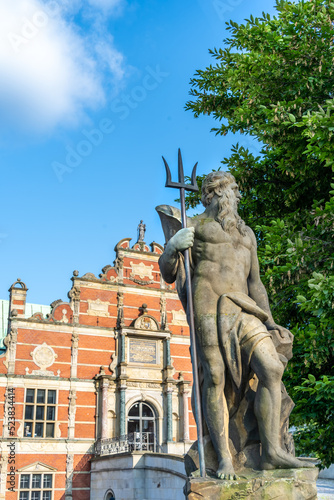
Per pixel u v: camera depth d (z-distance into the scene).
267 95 10.15
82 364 29.30
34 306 33.91
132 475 23.36
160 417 29.78
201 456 3.78
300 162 9.59
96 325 30.47
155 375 30.56
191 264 4.34
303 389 7.35
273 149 10.80
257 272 4.48
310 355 7.95
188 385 30.94
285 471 3.67
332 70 9.23
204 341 4.00
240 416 4.03
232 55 11.59
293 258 8.50
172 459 21.42
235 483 3.55
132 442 27.53
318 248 8.47
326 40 9.47
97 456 26.95
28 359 28.08
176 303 33.16
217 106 12.35
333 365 8.90
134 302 31.91
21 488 25.94
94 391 29.09
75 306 30.17
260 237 11.12
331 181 9.75
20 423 26.78
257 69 10.11
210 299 4.12
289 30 9.70
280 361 3.89
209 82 12.24
